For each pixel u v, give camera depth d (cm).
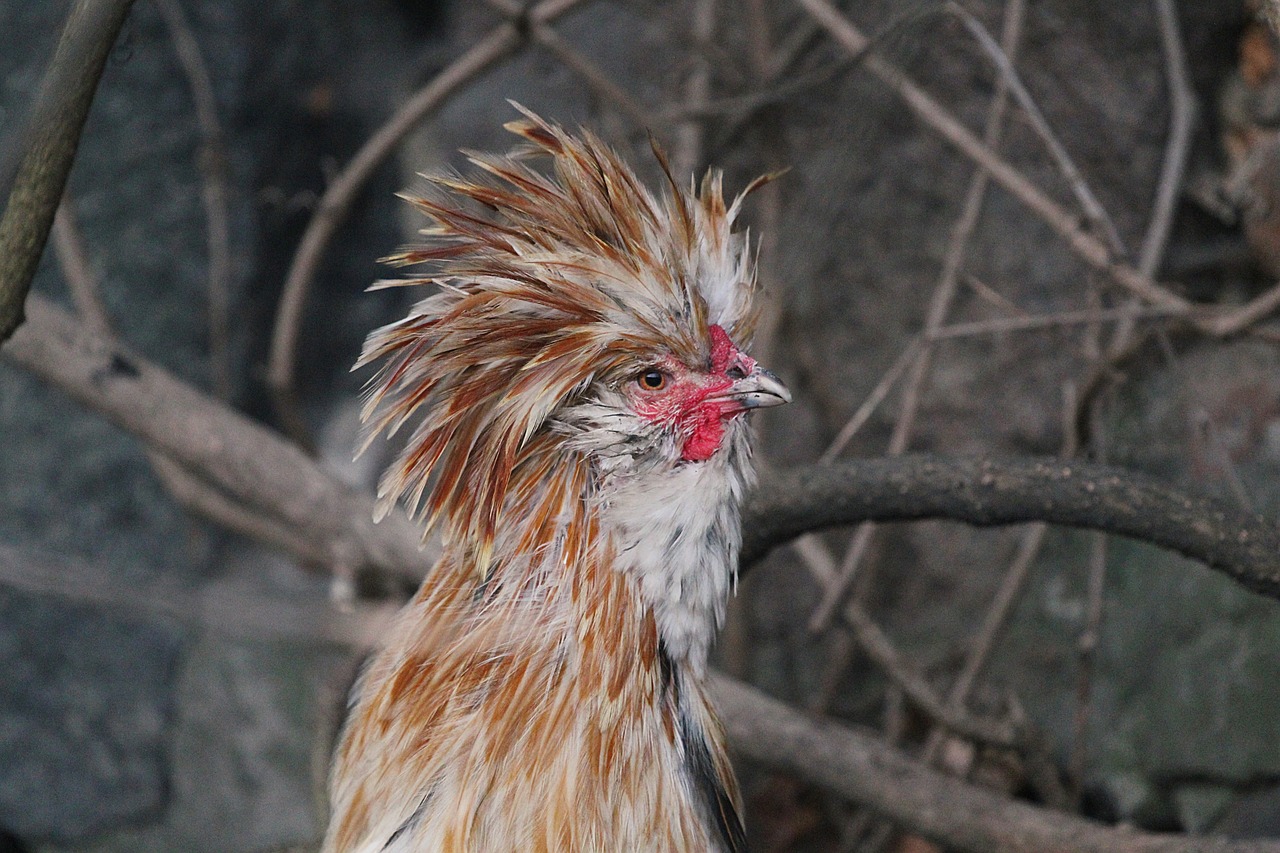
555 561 697
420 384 693
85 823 1653
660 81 1514
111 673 1652
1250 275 1387
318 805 1092
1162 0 1243
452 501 697
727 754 766
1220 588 1297
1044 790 1237
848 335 1488
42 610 1647
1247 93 1387
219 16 1577
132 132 1581
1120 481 772
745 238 779
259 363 1667
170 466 1425
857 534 1249
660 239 717
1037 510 786
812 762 1036
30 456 1638
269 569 1620
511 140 1558
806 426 1500
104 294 1606
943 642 1475
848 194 1393
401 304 1742
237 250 1622
